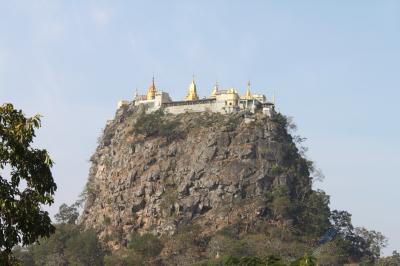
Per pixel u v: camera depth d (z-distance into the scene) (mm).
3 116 48125
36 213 47219
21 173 47500
